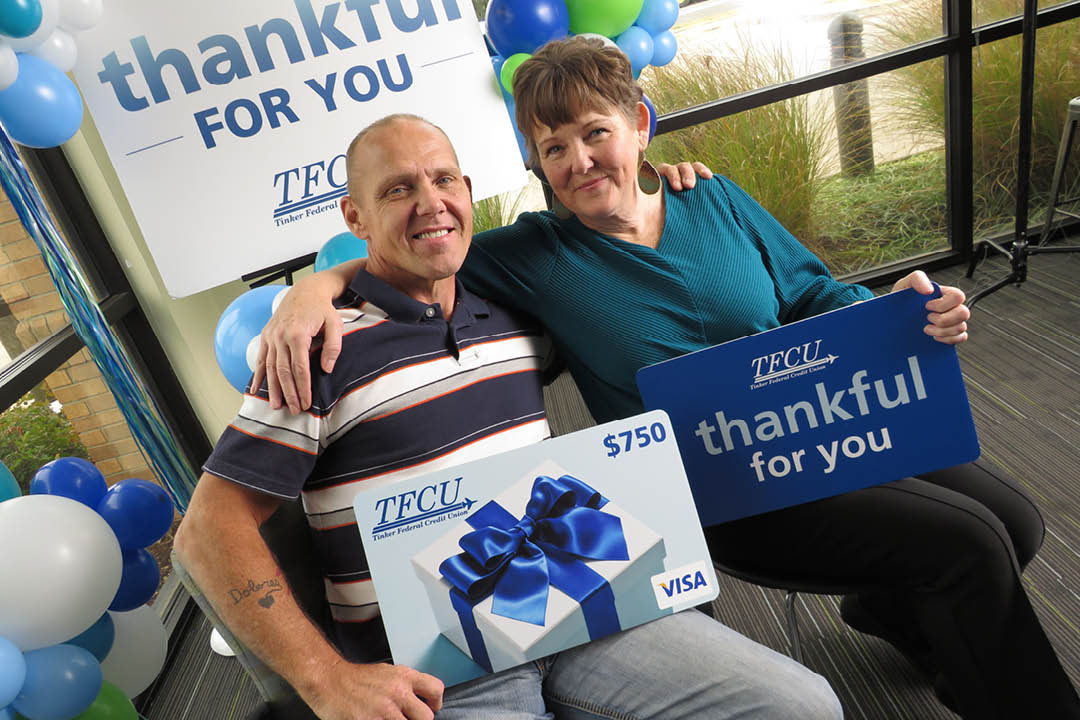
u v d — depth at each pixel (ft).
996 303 9.57
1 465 4.86
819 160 10.52
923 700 4.94
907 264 10.98
